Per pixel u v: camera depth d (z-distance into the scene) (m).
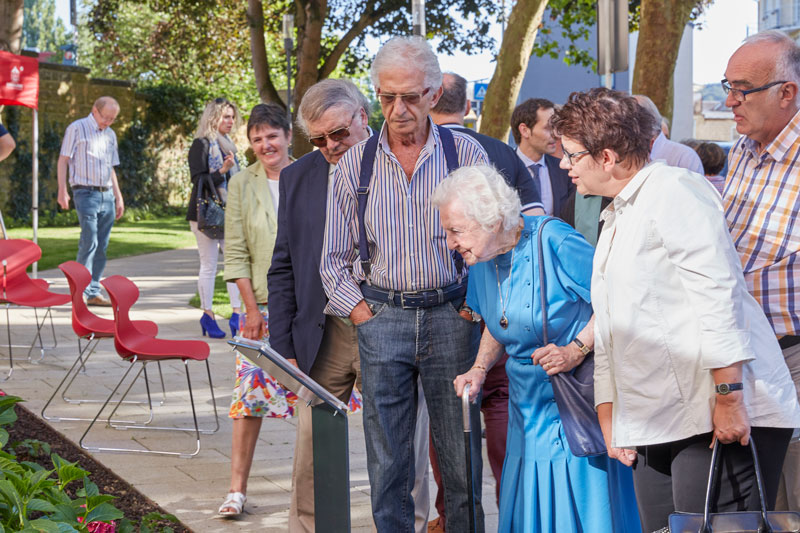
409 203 3.70
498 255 3.45
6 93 10.91
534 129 5.87
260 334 5.09
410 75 3.59
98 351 9.08
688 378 2.84
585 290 3.38
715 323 2.74
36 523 2.81
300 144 17.09
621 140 2.92
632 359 2.90
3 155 9.39
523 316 3.39
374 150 3.76
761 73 3.42
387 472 3.75
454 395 3.77
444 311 3.74
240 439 4.88
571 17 21.27
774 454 2.93
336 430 2.99
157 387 7.70
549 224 3.42
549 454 3.39
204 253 9.84
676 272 2.84
